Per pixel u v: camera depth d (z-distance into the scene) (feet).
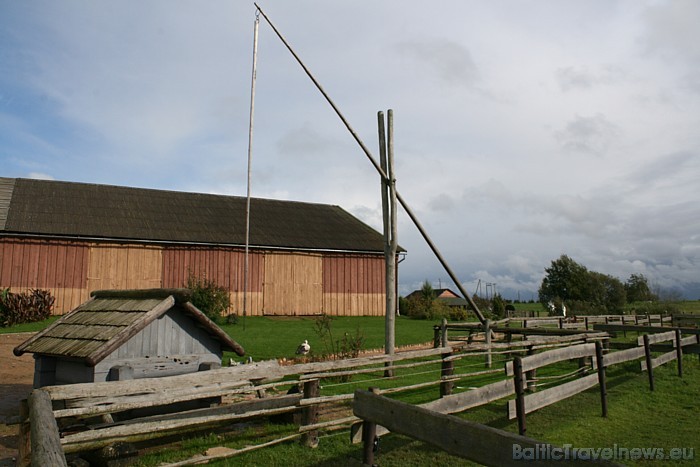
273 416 25.57
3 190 85.97
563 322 64.64
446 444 11.84
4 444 21.18
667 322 82.69
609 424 27.55
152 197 99.66
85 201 89.97
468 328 53.67
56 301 76.79
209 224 93.81
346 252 99.96
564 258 151.33
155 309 22.63
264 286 92.17
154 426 18.21
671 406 31.96
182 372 23.65
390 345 38.70
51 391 15.24
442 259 42.93
